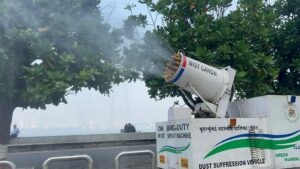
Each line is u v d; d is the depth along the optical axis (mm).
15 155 11062
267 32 9656
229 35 9273
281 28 11391
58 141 13414
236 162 5363
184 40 9508
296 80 11789
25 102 7984
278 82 11820
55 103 7812
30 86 7258
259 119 5719
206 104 5918
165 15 10031
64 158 4961
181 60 5551
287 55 11641
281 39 11281
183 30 9891
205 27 9336
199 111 6137
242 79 8695
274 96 5891
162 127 6043
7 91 7586
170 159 5738
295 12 11695
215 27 9641
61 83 7074
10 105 8281
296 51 11500
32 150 12000
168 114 6820
